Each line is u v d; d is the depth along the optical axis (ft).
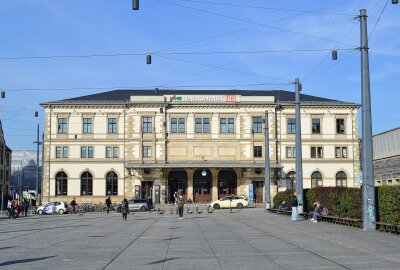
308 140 274.16
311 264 49.21
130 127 268.82
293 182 271.08
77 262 52.37
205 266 48.73
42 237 85.25
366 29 89.61
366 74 88.69
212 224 116.26
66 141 269.03
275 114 273.33
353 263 49.47
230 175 272.10
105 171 267.59
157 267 48.34
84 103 269.85
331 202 113.29
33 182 409.08
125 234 89.71
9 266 49.73
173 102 269.64
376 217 89.61
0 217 183.83
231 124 271.90
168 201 267.80
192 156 269.03
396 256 54.49
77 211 229.04
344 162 274.36
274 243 69.56
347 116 277.03
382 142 149.69
